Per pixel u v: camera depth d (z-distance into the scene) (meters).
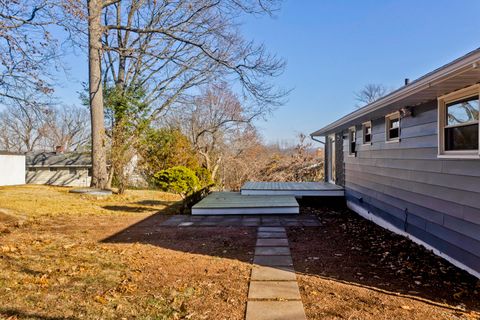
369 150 8.32
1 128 34.28
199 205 8.97
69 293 3.42
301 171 19.14
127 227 7.23
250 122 23.16
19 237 6.12
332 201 11.06
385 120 7.18
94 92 13.47
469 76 3.65
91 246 5.45
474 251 4.02
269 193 11.27
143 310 3.04
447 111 4.73
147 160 18.22
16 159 22.20
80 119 37.12
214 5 14.96
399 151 6.42
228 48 16.31
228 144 23.83
